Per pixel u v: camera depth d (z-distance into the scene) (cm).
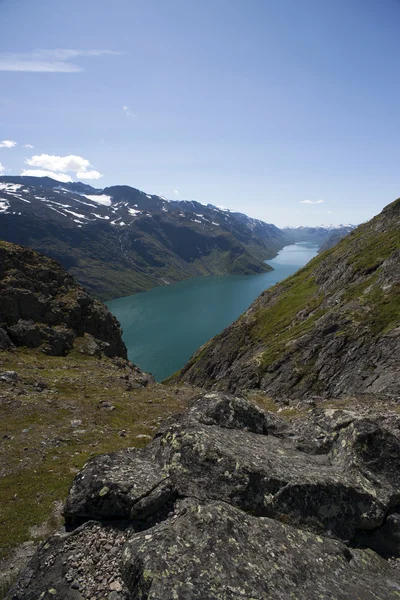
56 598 972
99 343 6353
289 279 18088
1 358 4325
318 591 991
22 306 5772
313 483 1331
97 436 2469
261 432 1850
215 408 1836
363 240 14625
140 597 918
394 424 2223
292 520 1256
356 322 8388
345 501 1327
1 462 1981
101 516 1249
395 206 14975
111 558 1091
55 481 1838
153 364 17350
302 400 3481
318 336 8925
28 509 1605
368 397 3256
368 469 1466
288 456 1584
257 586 962
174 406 3434
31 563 1105
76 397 3350
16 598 997
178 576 944
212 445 1460
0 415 2616
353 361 7444
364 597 1003
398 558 1249
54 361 5022
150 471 1392
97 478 1319
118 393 3750
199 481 1339
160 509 1255
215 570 983
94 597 969
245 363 10362
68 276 7362
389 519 1333
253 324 14162
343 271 12606
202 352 14800
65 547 1141
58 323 6144
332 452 1647
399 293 8462
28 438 2303
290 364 8812
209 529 1123
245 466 1361
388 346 6962
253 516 1235
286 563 1065
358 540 1284
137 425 2794
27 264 6788
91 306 7025
